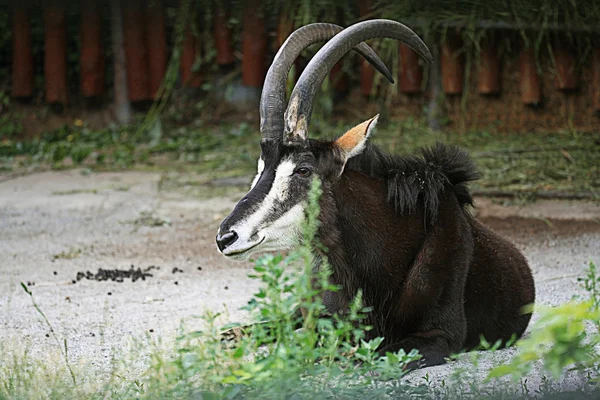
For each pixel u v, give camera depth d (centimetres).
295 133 837
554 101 2072
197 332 707
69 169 1955
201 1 2141
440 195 886
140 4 2200
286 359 656
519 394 698
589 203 1606
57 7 2209
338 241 850
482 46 2048
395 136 2008
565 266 1253
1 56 2312
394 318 858
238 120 2245
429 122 2088
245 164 1916
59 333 978
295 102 837
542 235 1425
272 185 830
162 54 2212
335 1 1912
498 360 823
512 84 2083
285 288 698
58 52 2222
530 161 1798
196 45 2192
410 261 865
